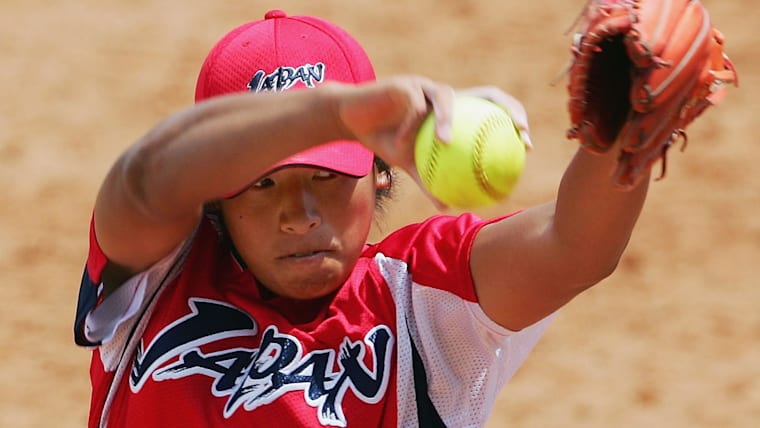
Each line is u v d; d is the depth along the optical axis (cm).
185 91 4156
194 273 1078
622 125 799
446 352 1053
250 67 1057
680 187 3488
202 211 1018
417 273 1052
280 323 1050
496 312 1023
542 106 3941
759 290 3069
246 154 829
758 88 3966
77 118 4016
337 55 1075
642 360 2844
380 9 4612
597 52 762
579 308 3036
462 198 832
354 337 1041
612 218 925
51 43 4484
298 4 4694
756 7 4456
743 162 3591
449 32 4419
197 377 1025
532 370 2823
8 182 3659
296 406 1006
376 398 1025
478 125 824
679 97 793
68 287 3186
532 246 982
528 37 4362
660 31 771
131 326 1063
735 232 3291
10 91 4181
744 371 2800
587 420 2644
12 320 3052
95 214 949
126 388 1073
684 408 2683
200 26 4581
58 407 2747
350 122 805
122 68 4309
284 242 1010
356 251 1038
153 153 858
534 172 3584
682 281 3111
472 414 1053
